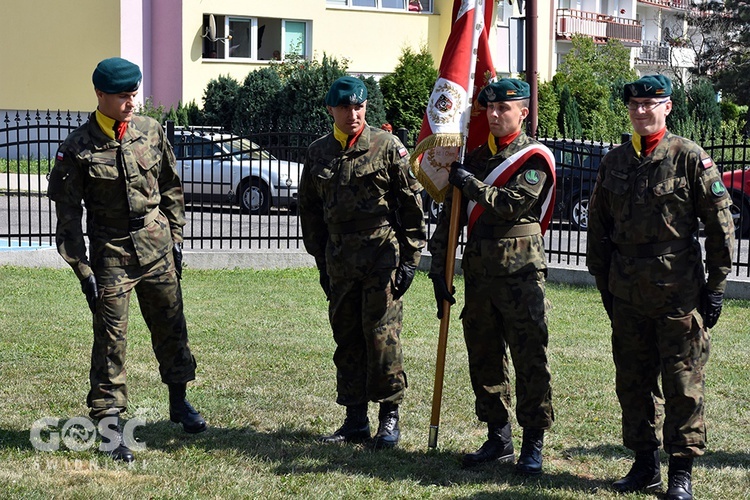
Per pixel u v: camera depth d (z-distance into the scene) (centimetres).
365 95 508
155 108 2603
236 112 2464
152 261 508
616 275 465
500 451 507
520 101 479
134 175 497
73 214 492
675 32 5091
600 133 2864
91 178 490
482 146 500
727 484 482
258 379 655
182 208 534
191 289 1016
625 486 473
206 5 2683
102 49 2620
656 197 448
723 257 449
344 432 538
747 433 569
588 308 962
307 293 1015
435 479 483
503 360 504
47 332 770
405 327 848
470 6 520
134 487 454
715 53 4191
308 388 637
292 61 2614
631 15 4769
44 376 639
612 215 465
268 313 896
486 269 484
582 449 536
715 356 761
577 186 1592
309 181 529
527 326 481
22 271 1072
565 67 3247
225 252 1167
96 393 497
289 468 489
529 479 484
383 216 514
